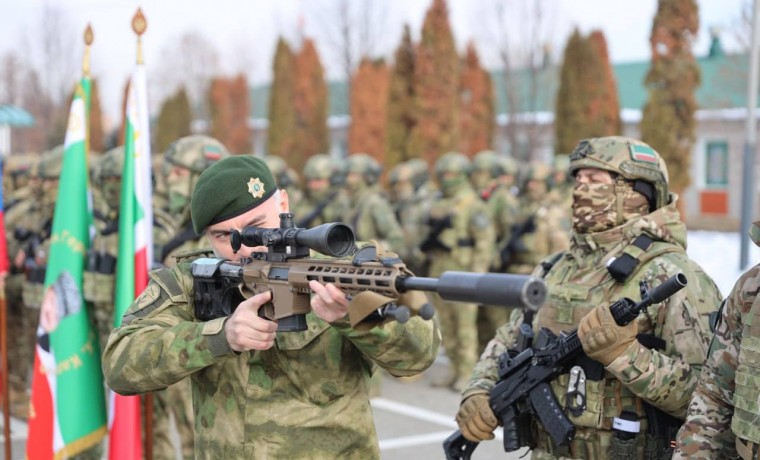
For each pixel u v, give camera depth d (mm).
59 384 4570
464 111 23172
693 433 2631
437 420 7629
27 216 9008
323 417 2664
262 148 40094
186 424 5496
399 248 9297
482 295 1871
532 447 3338
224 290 2625
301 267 2320
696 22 17125
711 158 26844
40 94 45250
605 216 3271
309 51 26750
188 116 34344
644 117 17438
